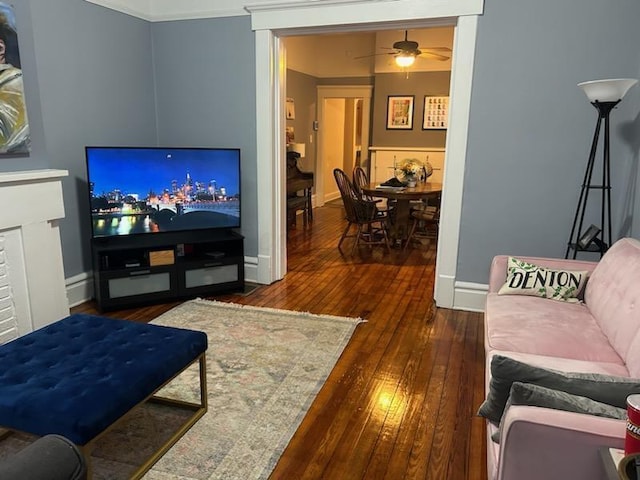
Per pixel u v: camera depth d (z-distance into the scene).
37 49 3.19
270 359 2.82
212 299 3.85
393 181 5.88
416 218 5.98
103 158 3.45
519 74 3.28
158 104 4.33
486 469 1.92
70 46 3.44
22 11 2.69
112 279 3.49
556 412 1.21
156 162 3.65
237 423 2.20
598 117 3.00
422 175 6.34
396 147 7.96
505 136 3.39
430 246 5.88
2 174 2.59
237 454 1.98
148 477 1.84
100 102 3.75
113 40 3.81
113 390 1.66
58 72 3.37
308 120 8.29
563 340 2.14
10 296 2.72
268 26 3.79
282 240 4.42
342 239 5.68
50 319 2.99
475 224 3.58
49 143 3.35
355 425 2.21
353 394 2.47
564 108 3.23
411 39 7.50
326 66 8.36
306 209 7.20
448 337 3.19
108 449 2.00
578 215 3.33
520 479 1.24
